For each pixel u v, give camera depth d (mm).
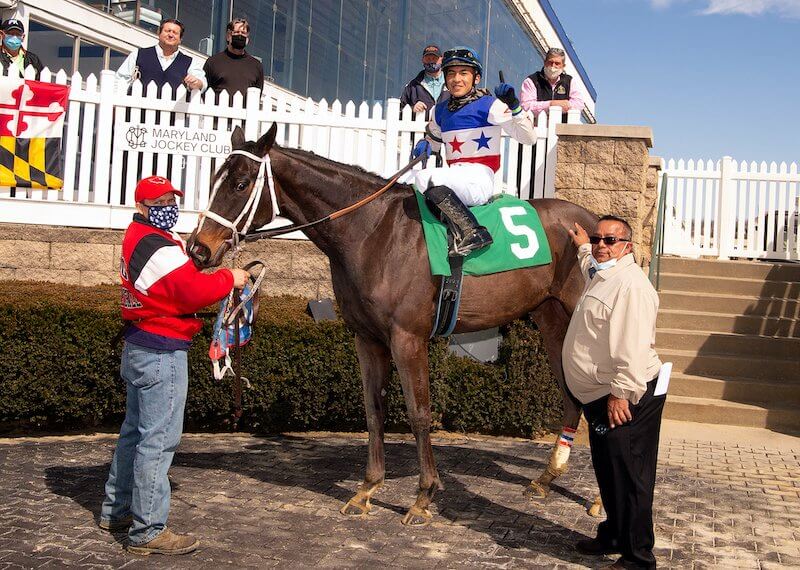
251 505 4836
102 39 11867
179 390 4047
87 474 5301
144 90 8383
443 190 4633
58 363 6246
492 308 4910
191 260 4078
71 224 7977
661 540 4516
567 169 7391
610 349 3820
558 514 4867
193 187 8172
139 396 4023
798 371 8227
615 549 4086
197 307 4023
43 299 6480
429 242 4598
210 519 4555
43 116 7902
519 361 6898
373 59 16844
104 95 8023
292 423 6844
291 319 6676
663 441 7055
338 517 4676
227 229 4363
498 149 4977
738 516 4988
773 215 11031
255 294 4613
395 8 17641
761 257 11070
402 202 4766
